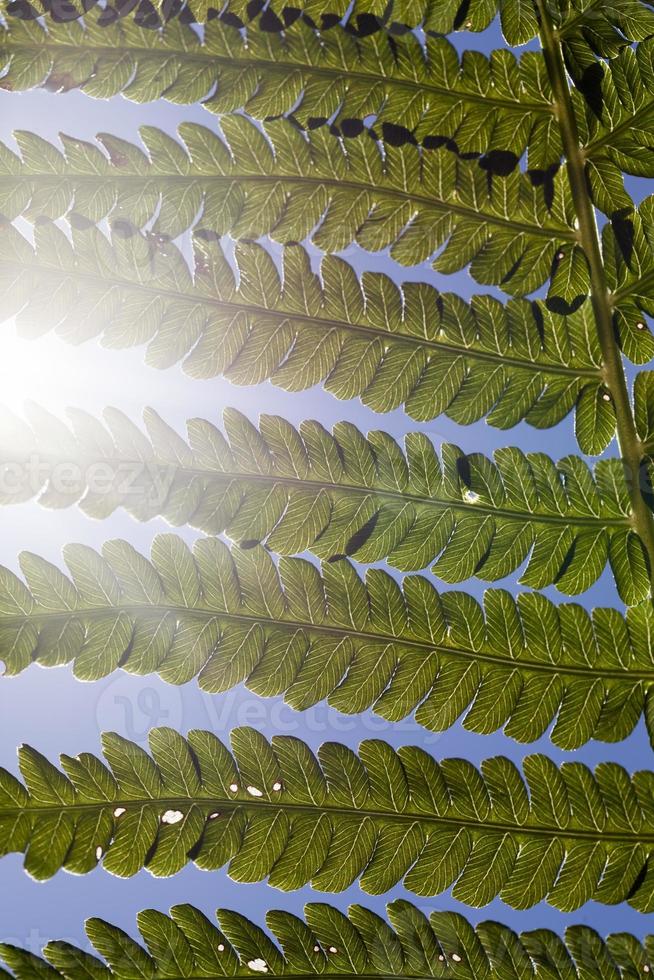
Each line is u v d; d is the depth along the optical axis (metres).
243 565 2.12
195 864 1.90
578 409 2.35
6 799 1.82
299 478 2.20
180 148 2.19
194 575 2.08
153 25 2.16
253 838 1.96
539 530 2.28
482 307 2.36
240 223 2.23
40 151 2.12
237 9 2.21
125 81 2.14
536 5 2.38
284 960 1.87
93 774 1.90
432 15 2.32
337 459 2.23
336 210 2.28
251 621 2.10
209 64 2.20
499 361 2.35
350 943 1.92
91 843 1.84
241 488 2.16
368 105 2.29
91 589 1.99
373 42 2.29
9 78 2.08
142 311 2.17
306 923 1.93
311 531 2.18
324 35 2.27
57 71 2.11
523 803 2.08
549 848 2.06
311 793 2.02
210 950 1.83
